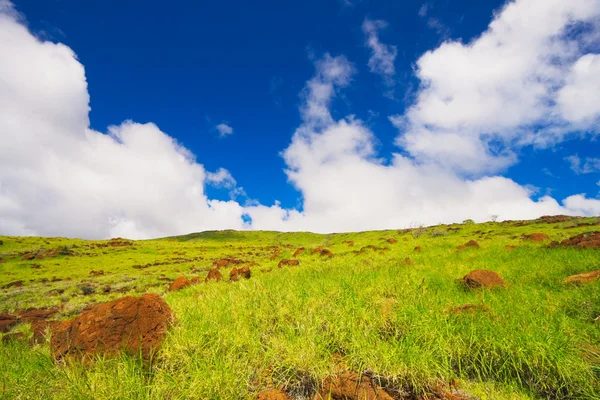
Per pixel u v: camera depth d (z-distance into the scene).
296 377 4.38
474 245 20.75
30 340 7.78
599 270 8.78
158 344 5.28
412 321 5.37
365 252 24.17
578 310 5.95
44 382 4.45
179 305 8.55
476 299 7.09
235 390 4.00
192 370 4.31
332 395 4.05
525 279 9.34
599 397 3.58
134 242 113.19
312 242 170.62
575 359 4.07
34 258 72.38
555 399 3.88
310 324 5.55
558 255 13.02
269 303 7.28
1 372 4.84
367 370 4.24
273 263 25.91
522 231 56.41
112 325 5.37
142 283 33.44
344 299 6.89
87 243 104.38
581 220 63.66
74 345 5.30
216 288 12.10
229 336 5.31
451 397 3.84
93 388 4.05
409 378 4.03
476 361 4.55
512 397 3.83
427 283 8.77
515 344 4.44
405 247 25.45
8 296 30.16
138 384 4.08
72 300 25.20
